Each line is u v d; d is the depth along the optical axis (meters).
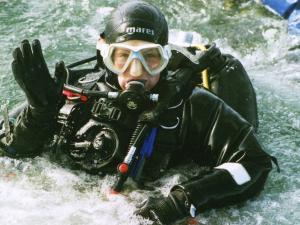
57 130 2.25
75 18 3.58
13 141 2.21
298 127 2.72
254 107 2.53
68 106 2.22
